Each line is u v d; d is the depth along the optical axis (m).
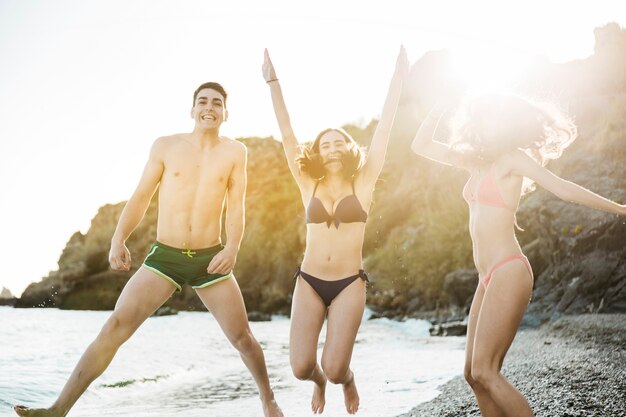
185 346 15.07
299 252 50.34
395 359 12.16
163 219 5.15
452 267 37.78
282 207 53.22
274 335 21.09
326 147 5.07
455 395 7.18
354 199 5.02
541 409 5.56
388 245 42.91
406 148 49.31
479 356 3.90
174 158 5.20
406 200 45.66
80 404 7.23
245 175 5.34
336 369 4.70
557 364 8.80
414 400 6.95
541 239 26.95
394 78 5.22
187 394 8.03
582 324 16.77
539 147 4.21
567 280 23.30
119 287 55.75
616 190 25.31
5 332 20.03
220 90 5.34
